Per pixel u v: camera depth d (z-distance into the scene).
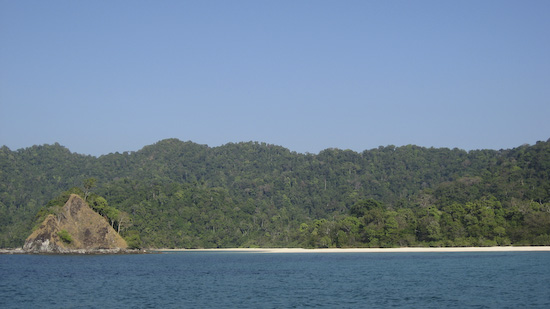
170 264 138.25
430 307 63.97
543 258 131.25
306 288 82.50
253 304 67.94
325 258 158.00
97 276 104.00
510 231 176.62
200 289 82.94
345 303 67.69
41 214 188.88
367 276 98.56
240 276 103.50
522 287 78.38
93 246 179.50
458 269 107.00
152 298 73.75
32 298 74.44
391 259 143.12
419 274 99.50
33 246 178.62
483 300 67.94
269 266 129.75
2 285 88.81
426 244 185.38
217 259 163.38
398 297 71.62
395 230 192.38
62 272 112.44
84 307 66.94
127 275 106.19
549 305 64.00
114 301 71.38
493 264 116.12
